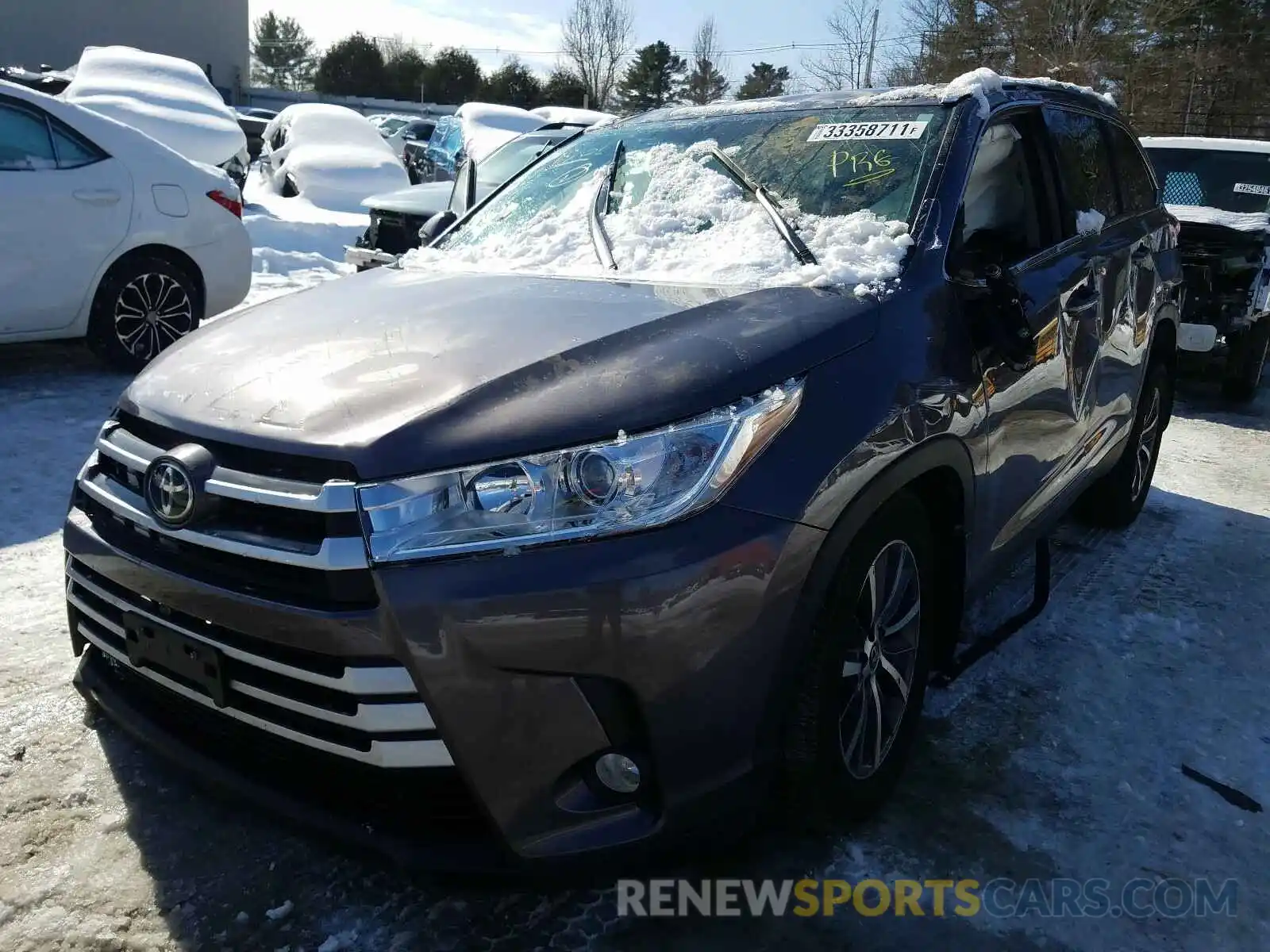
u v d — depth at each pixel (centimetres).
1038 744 291
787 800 226
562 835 193
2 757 260
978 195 297
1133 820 259
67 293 579
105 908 214
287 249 1144
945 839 248
